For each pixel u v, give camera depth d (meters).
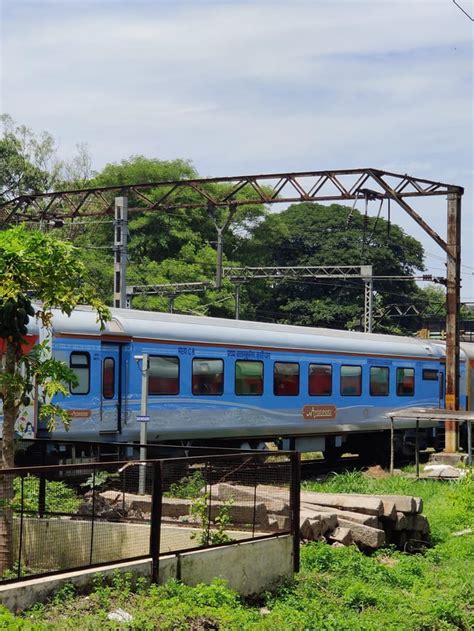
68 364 18.72
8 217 29.53
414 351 29.05
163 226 51.09
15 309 10.30
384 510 14.55
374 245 61.09
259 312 58.03
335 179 24.77
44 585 8.37
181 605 8.67
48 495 10.47
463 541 15.04
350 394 26.19
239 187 26.02
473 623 10.63
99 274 45.94
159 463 9.52
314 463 28.03
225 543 10.33
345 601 10.94
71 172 55.19
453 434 27.23
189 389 21.33
